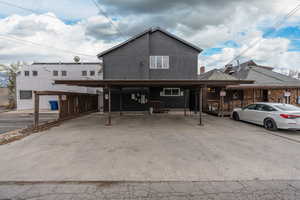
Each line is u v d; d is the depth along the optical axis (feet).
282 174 9.96
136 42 44.34
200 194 7.95
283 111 21.21
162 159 12.39
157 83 27.02
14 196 7.85
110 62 44.14
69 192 8.16
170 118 34.60
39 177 9.66
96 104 52.01
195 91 42.50
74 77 59.31
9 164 11.51
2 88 74.54
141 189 8.41
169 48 45.29
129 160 12.21
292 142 16.90
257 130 22.71
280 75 50.60
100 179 9.43
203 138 18.57
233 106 44.50
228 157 12.77
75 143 16.74
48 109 53.11
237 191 8.18
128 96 46.91
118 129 23.73
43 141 17.49
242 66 70.13
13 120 33.12
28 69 58.44
